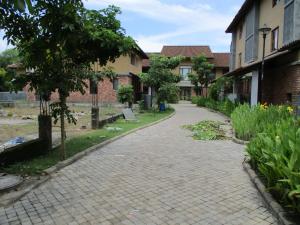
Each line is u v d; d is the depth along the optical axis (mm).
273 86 14883
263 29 13195
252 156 5770
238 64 26312
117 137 9836
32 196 4547
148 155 7402
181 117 18344
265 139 4938
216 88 25312
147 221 3730
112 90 26375
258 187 4758
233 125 10734
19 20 5656
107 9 7047
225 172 5906
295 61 12070
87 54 7117
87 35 6305
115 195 4605
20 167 5848
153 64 21750
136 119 15539
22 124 13484
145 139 9844
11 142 8859
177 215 3910
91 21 6707
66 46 6523
